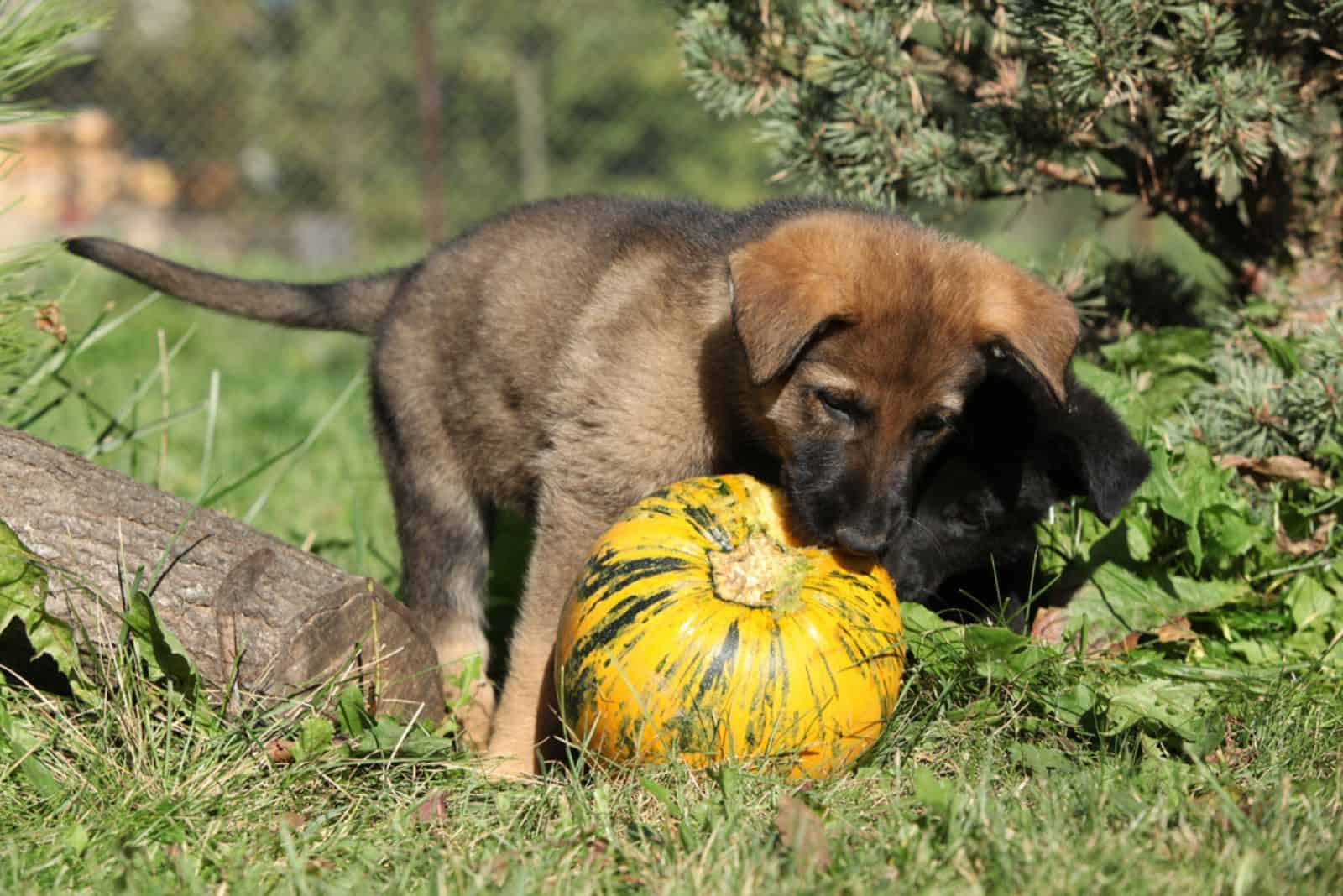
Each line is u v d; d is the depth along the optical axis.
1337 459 4.24
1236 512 4.03
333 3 16.23
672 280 3.82
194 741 3.17
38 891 2.60
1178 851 2.65
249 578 3.24
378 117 16.50
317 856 2.82
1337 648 3.79
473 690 4.01
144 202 14.50
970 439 3.76
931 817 2.80
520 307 4.17
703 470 3.77
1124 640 3.87
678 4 5.07
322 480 6.38
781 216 3.95
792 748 2.99
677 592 3.06
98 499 3.26
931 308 3.42
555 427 3.84
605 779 3.05
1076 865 2.55
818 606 3.08
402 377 4.49
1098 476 3.74
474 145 17.20
